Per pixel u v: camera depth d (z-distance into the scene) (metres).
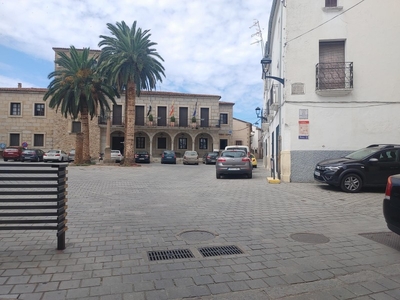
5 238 4.86
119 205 7.80
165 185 12.23
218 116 43.00
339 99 12.20
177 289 3.21
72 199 8.62
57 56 39.00
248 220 6.26
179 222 6.06
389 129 12.06
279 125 13.80
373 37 12.21
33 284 3.25
